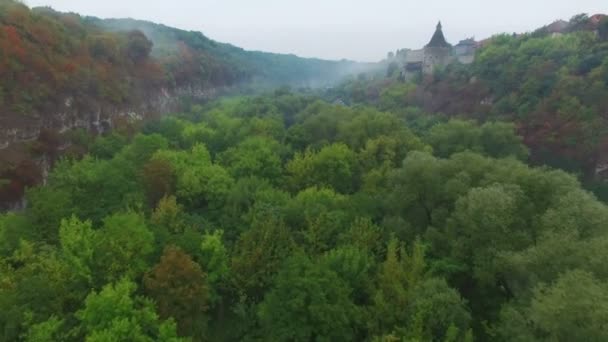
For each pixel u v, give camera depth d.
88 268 24.48
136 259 25.59
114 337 19.44
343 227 32.03
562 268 21.16
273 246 28.92
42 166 43.75
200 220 34.53
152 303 22.20
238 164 44.44
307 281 23.03
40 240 29.05
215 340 26.73
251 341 25.33
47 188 33.75
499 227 26.33
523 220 27.14
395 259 25.62
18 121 42.66
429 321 21.98
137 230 26.34
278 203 35.81
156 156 41.09
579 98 57.00
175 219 32.72
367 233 29.53
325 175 43.84
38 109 46.19
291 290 23.20
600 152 51.28
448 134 50.38
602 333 16.56
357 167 45.81
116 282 23.53
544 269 21.89
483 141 49.06
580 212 25.02
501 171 32.12
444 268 26.64
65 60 55.22
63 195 31.83
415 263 25.25
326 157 44.56
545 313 18.22
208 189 38.81
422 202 33.47
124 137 53.41
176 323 21.98
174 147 52.19
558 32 92.00
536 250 22.69
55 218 30.22
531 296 21.77
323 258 26.89
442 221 31.19
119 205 33.91
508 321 20.89
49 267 24.27
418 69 115.25
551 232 23.50
